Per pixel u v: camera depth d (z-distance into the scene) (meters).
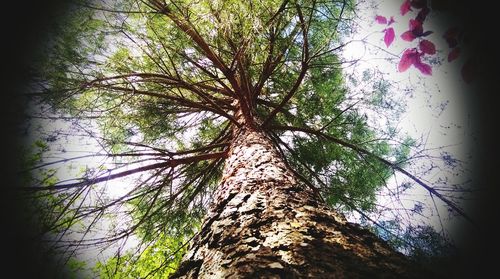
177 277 1.24
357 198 4.16
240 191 1.71
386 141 4.09
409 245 3.29
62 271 2.85
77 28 3.02
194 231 4.40
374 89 3.66
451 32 1.30
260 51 3.46
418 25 1.37
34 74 2.84
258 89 4.05
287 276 0.84
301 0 2.97
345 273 0.84
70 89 2.99
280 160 2.26
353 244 1.04
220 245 1.20
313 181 4.52
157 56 3.48
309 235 1.08
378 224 3.72
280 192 1.56
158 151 3.54
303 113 4.34
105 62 3.40
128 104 3.59
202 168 4.50
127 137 3.85
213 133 4.84
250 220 1.28
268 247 1.02
